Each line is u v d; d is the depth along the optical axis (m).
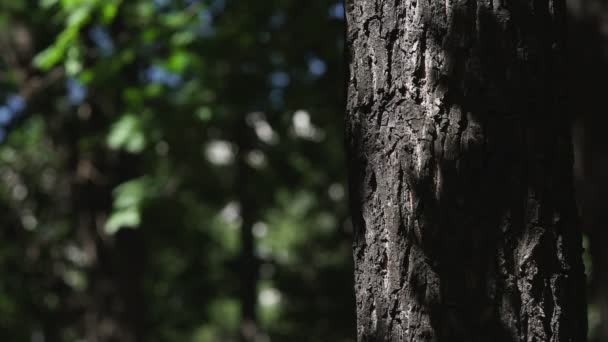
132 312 11.00
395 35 2.08
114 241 10.89
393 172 2.05
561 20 2.11
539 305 1.96
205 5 7.52
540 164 2.00
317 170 10.79
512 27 2.03
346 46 2.22
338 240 12.52
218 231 15.91
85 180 10.91
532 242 1.96
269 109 8.51
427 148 2.01
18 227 13.20
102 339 10.91
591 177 5.74
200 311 15.06
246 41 7.79
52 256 13.26
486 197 1.98
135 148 7.78
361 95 2.13
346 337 11.96
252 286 11.04
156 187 8.34
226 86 7.95
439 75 2.02
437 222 1.99
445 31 2.03
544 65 2.04
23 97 9.82
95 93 9.53
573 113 5.83
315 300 11.98
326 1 8.10
